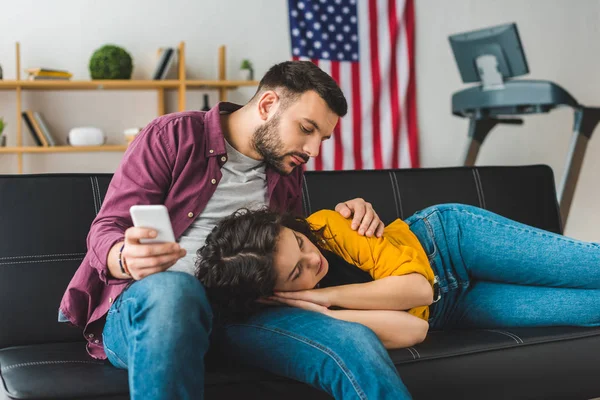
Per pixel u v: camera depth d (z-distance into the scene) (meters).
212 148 1.65
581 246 1.83
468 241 1.87
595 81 4.93
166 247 1.28
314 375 1.33
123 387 1.38
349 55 4.42
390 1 4.48
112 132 4.30
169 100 4.37
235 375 1.44
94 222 1.52
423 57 4.67
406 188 2.25
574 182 3.71
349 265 1.66
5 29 4.09
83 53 4.20
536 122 4.84
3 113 4.15
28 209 1.81
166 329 1.20
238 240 1.44
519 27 4.81
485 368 1.64
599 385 1.80
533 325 1.83
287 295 1.51
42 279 1.79
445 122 4.75
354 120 4.45
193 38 4.35
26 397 1.32
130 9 4.25
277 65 1.66
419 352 1.58
